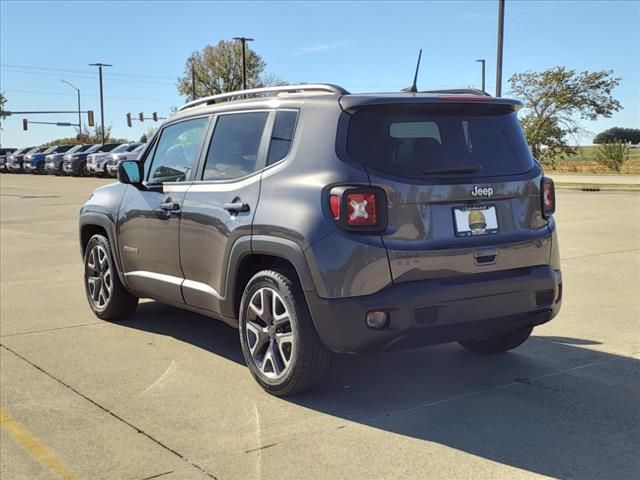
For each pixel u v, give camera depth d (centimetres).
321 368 443
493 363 528
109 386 492
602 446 379
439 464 361
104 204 652
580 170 4341
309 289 420
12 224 1608
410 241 414
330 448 383
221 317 513
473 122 455
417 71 490
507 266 445
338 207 412
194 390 481
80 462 376
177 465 368
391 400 454
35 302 769
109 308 666
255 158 487
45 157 4506
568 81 3803
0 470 370
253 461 370
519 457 367
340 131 430
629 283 806
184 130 577
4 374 522
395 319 405
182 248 542
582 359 533
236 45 6731
